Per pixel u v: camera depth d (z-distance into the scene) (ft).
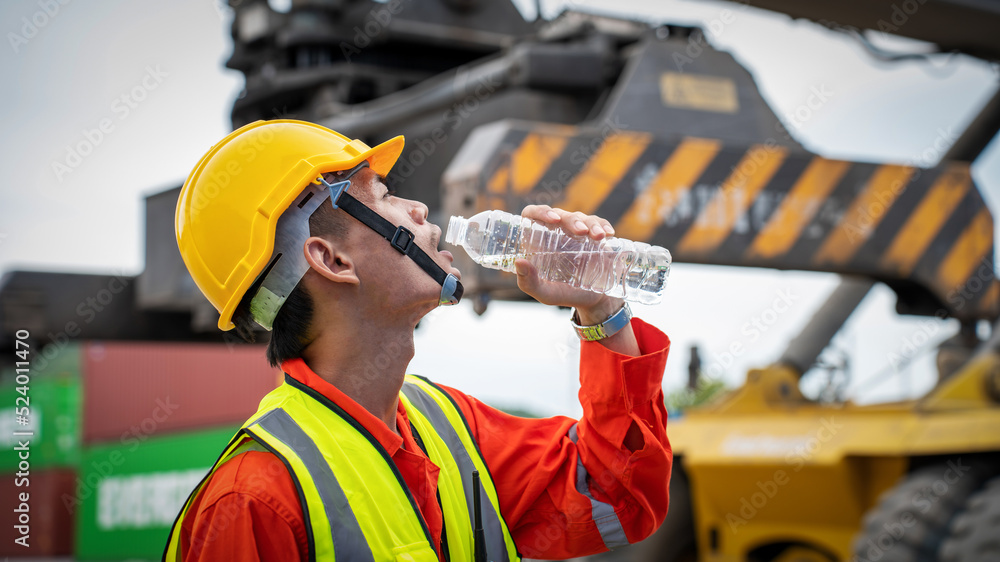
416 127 16.29
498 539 5.52
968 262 15.61
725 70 14.84
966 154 17.62
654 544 22.90
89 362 70.59
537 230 6.23
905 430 18.03
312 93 17.51
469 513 5.42
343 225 5.08
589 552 5.93
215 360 73.61
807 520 20.39
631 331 5.70
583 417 5.89
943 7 14.20
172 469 70.64
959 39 14.99
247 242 5.14
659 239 13.55
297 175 5.10
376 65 17.81
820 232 14.57
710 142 13.92
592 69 14.93
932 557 16.15
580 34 15.58
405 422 5.40
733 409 22.04
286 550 4.45
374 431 4.96
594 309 5.58
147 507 69.31
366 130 16.52
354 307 5.08
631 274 6.40
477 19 18.17
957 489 16.90
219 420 72.74
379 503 4.74
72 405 69.51
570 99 15.10
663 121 14.24
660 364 5.58
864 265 14.89
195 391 72.64
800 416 20.62
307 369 5.05
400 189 16.28
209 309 16.72
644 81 14.24
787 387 21.30
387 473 4.88
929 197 15.37
